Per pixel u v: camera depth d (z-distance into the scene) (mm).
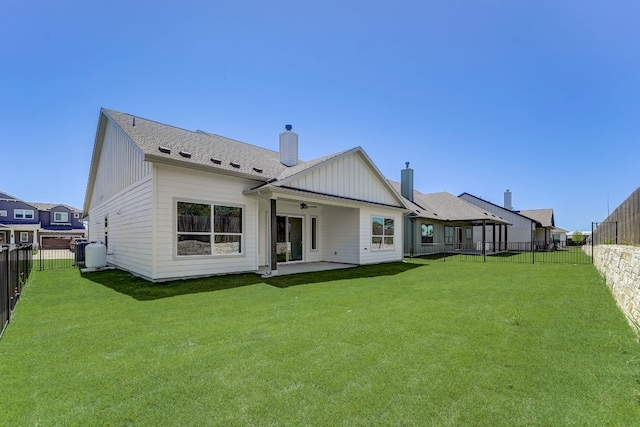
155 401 2562
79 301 6277
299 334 4219
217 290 7379
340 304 6027
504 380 2902
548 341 3939
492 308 5691
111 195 12406
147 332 4324
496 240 28641
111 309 5629
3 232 36312
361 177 13547
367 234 13719
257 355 3506
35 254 23156
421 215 19438
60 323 4777
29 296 6801
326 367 3186
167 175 8406
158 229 8227
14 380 2934
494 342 3904
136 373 3066
